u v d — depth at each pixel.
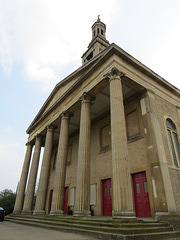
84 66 15.04
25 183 21.45
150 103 12.90
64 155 14.38
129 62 12.70
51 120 18.39
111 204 14.06
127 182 8.25
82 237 6.20
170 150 12.23
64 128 15.32
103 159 16.19
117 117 9.83
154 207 10.66
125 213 7.50
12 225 11.55
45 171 16.59
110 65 11.87
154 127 12.03
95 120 18.86
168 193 10.05
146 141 12.04
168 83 15.32
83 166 11.26
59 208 12.55
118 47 12.10
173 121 14.26
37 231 8.04
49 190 23.31
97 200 15.23
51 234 6.99
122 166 8.54
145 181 12.07
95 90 13.19
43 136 21.59
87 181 10.97
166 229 7.32
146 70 13.55
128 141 13.96
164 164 10.99
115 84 10.94
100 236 6.10
